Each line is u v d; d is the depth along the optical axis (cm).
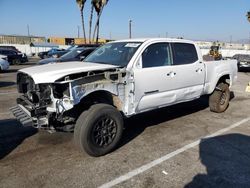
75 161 423
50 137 521
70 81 399
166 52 547
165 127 593
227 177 384
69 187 352
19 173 386
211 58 728
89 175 382
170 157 443
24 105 464
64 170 395
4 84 1200
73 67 456
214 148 483
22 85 478
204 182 369
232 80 748
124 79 462
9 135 530
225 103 727
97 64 495
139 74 483
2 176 377
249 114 721
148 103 511
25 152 455
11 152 454
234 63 753
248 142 516
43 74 417
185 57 590
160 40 540
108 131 443
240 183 369
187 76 581
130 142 504
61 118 430
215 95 705
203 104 817
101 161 425
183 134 552
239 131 577
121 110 475
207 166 414
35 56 4769
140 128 584
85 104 455
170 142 507
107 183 363
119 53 525
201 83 631
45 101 421
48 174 383
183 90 581
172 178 378
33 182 362
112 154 451
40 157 437
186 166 413
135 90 480
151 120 641
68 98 404
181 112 719
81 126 416
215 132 568
